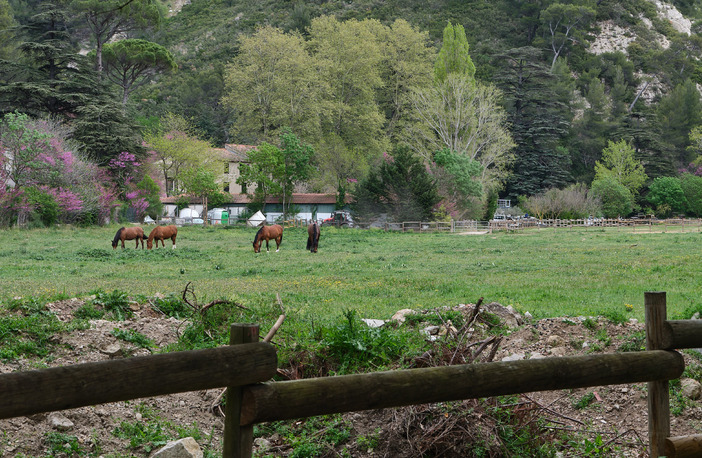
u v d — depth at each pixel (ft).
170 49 520.42
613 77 495.82
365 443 19.90
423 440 19.08
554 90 396.16
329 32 303.68
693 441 14.83
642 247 114.32
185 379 10.87
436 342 24.06
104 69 267.39
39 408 9.85
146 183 211.20
